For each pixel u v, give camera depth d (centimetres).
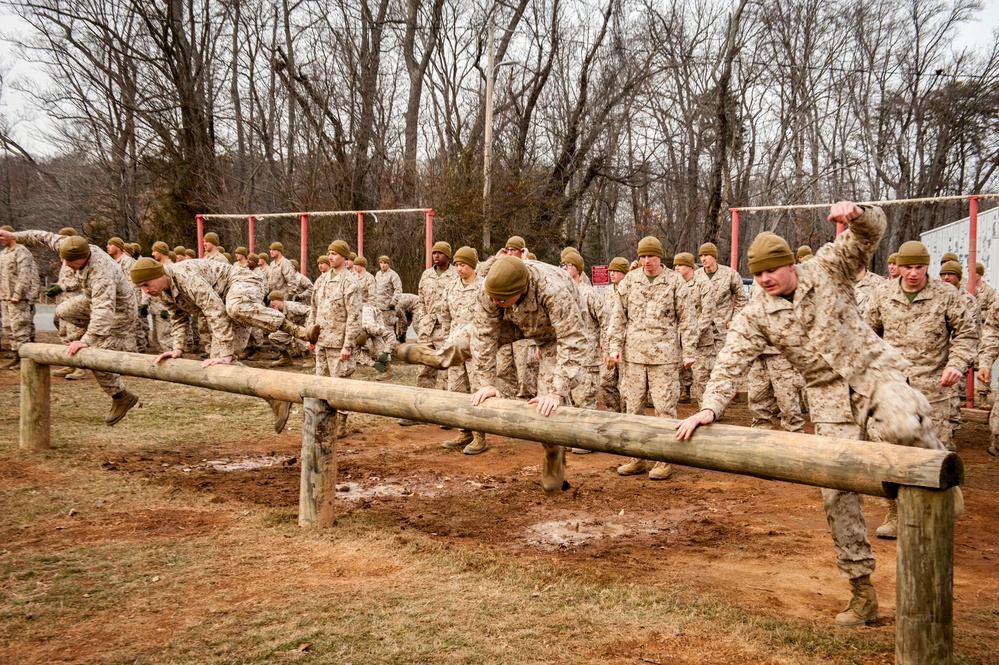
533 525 554
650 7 2966
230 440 837
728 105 2819
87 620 364
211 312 627
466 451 809
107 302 719
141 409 988
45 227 3538
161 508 559
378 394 486
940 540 294
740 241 3772
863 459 303
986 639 363
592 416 396
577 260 864
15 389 1078
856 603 382
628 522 566
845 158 3541
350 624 359
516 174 2647
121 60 2911
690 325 710
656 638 353
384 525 534
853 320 366
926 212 3238
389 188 2525
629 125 3428
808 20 3209
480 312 451
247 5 2927
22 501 563
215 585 409
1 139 3372
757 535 535
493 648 336
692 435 356
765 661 333
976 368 1092
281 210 2809
